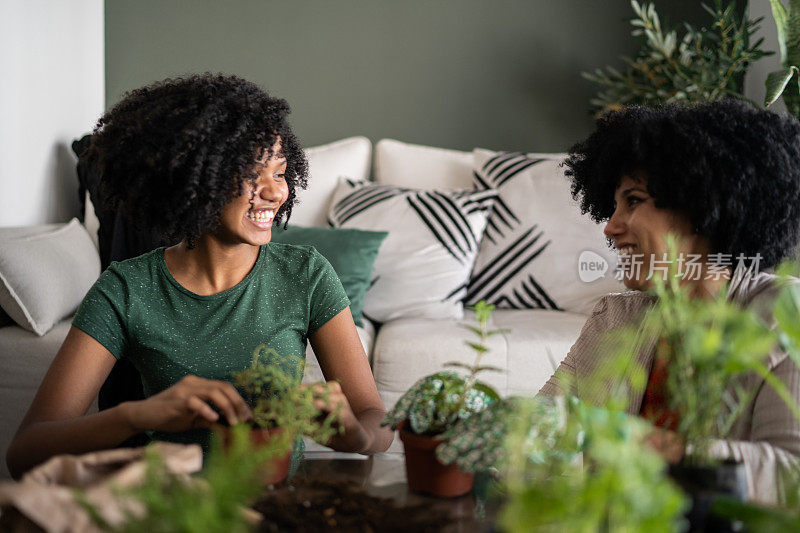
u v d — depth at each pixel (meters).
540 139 3.28
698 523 0.64
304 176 1.36
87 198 2.86
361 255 2.52
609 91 3.05
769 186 0.94
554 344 2.22
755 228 0.96
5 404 2.13
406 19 3.25
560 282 2.63
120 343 1.19
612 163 1.04
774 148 0.94
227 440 0.86
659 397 0.98
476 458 0.71
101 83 3.28
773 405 0.87
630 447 0.48
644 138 0.97
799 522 0.56
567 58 3.23
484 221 2.72
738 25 3.14
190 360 1.19
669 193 0.96
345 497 0.79
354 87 3.28
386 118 3.29
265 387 1.15
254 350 1.21
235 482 0.51
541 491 0.48
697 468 0.66
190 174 1.11
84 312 1.17
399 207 2.71
